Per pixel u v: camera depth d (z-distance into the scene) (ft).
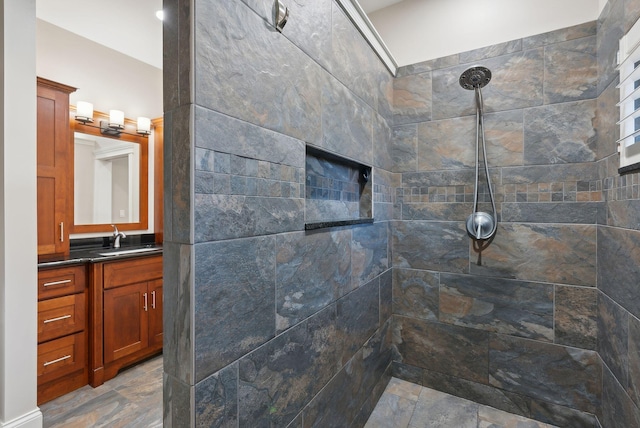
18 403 4.66
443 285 6.34
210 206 2.47
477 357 6.05
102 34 8.31
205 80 2.41
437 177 6.36
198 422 2.40
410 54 6.78
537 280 5.58
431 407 5.88
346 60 4.68
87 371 6.68
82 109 8.18
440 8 6.51
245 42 2.81
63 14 7.46
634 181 3.91
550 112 5.44
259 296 3.00
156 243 9.77
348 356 4.80
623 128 4.17
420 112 6.50
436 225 6.39
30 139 4.82
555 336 5.45
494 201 5.86
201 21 2.37
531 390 5.62
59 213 6.82
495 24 6.03
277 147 3.22
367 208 5.72
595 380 5.16
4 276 4.57
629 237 4.04
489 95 5.90
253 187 2.91
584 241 5.23
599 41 4.99
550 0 5.58
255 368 2.96
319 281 4.01
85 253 7.62
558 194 5.40
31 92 4.83
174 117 2.43
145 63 9.91
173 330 2.50
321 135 4.01
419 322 6.57
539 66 5.51
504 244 5.82
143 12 7.38
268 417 3.13
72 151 8.10
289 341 3.43
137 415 5.71
